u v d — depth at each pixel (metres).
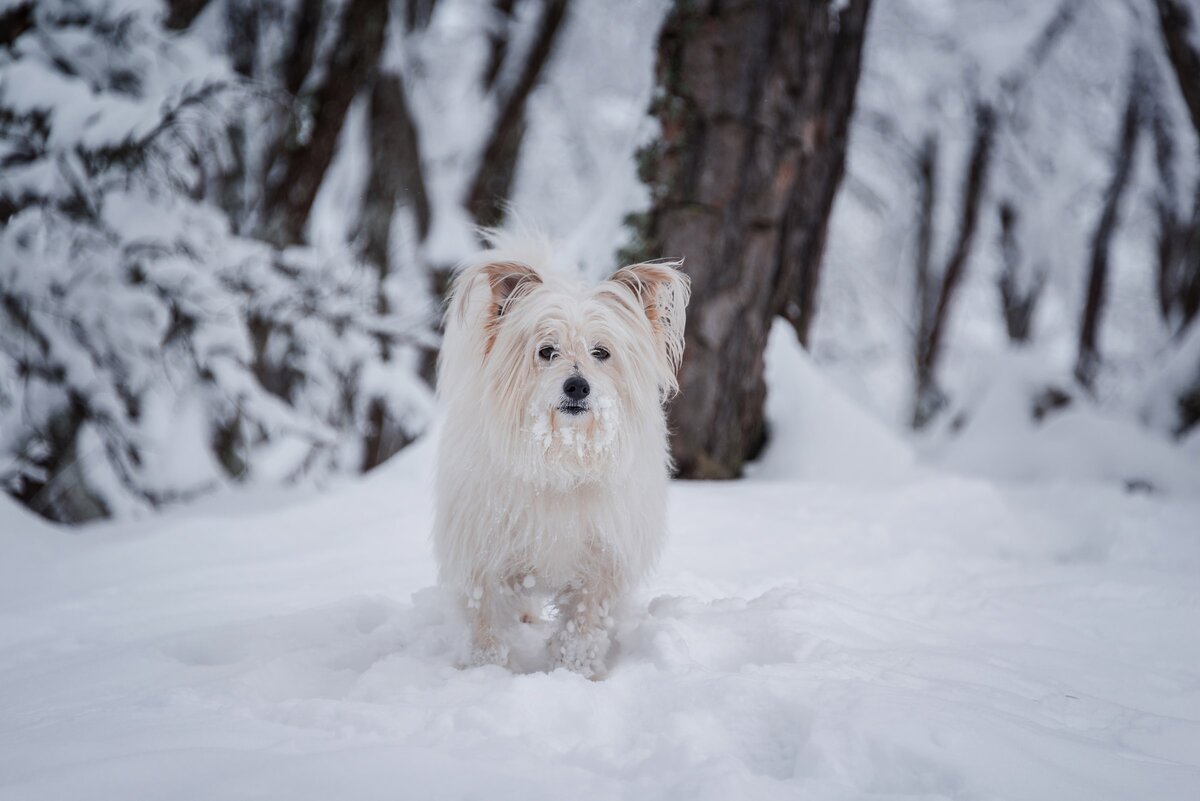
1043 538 6.45
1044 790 2.24
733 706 2.74
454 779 2.25
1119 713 2.94
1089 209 21.97
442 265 13.22
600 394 3.56
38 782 2.19
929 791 2.26
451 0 15.88
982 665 3.34
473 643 3.73
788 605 3.91
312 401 10.33
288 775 2.23
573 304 3.71
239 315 8.58
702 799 2.15
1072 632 4.19
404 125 13.77
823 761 2.35
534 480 3.64
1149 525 6.48
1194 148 18.69
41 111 7.07
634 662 3.53
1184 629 4.29
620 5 16.41
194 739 2.52
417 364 12.07
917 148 19.50
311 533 6.21
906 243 21.22
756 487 7.10
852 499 6.75
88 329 7.73
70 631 4.36
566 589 3.96
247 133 11.24
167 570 5.52
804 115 7.97
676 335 4.10
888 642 3.66
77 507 7.65
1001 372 12.23
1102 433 10.05
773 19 7.77
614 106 17.92
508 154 15.74
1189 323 14.44
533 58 14.73
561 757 2.51
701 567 5.20
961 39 18.67
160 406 8.16
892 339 21.81
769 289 7.99
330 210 14.81
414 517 6.27
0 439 7.67
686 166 7.78
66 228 7.41
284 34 12.68
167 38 8.19
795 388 8.41
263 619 4.14
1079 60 18.73
